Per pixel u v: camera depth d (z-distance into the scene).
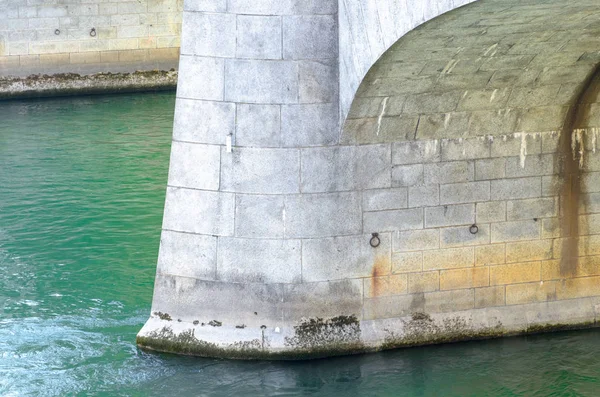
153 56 76.38
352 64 27.89
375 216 30.22
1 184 50.16
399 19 24.48
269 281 30.12
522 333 31.67
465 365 30.39
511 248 31.33
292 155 29.58
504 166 30.83
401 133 29.84
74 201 47.56
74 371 30.38
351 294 30.42
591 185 31.52
